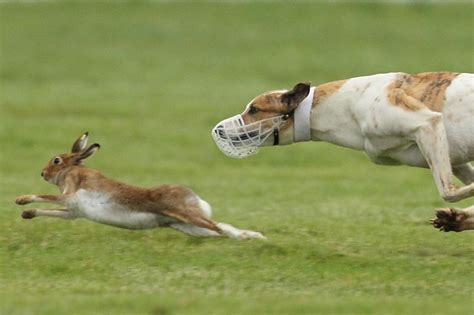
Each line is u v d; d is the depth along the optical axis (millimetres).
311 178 19359
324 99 11406
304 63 33594
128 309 8977
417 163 11211
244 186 17984
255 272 10430
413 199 16391
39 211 11781
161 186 11398
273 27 38312
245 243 11453
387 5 41000
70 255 11125
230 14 40156
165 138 23672
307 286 10016
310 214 14305
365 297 9602
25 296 9516
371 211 14664
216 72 32656
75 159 12016
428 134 10781
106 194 11484
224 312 8883
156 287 9930
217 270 10516
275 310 8953
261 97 11461
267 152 22203
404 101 10938
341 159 21781
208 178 19172
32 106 27156
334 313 8906
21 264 10781
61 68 33000
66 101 27953
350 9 40406
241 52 35219
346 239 12195
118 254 11148
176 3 41719
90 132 24141
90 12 40406
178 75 32156
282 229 12859
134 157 21609
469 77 10977
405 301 9383
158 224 11539
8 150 22047
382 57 34125
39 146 22562
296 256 11016
